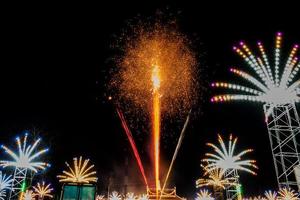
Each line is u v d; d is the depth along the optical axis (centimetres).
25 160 3158
